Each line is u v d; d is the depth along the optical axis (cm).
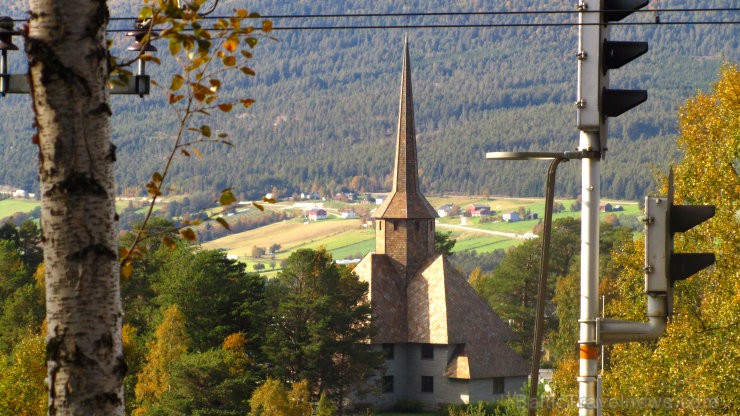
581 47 2791
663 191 7338
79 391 1922
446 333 19425
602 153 2872
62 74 1914
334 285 17512
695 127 7288
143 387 14900
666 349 6581
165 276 17750
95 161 1934
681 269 2606
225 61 2184
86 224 1922
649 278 2608
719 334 6481
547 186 3014
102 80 1955
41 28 1922
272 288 18575
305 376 17025
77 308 1920
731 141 6681
